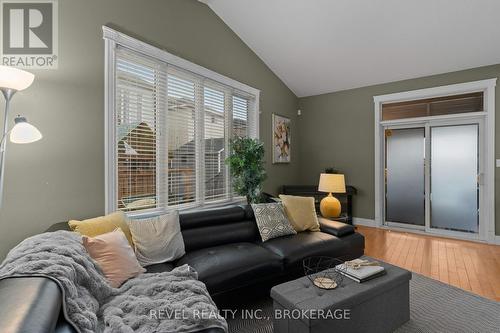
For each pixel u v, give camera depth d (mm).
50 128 2082
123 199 2605
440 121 4281
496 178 3814
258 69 4535
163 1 2951
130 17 2613
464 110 4094
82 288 1226
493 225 3834
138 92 2732
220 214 2752
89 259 1418
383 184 4828
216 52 3691
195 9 3365
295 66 4691
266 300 2256
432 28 3385
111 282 1568
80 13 2242
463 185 4117
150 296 1427
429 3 3082
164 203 2990
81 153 2252
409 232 4461
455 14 3139
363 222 4934
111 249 1693
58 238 1467
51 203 2086
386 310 1754
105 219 2033
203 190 3535
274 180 4992
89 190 2305
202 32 3467
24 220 1956
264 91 4695
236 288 2018
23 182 1951
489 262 3086
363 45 3908
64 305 950
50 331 752
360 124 4961
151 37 2818
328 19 3557
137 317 1218
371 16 3400
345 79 4805
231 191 4020
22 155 1948
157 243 2172
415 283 2545
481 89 3916
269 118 4844
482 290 2400
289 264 2326
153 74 2879
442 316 1994
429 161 4387
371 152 4844
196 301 1368
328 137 5352
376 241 3939
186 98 3299
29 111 1983
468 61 3818
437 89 4195
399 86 4543
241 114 4270
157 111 2924
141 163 2770
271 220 2852
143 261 2059
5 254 1870
